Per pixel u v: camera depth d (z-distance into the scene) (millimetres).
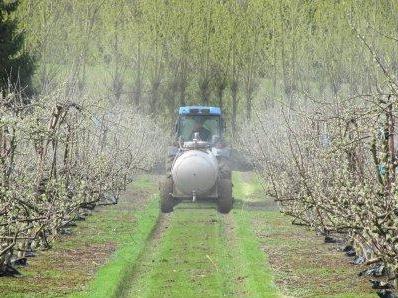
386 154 26156
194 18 136625
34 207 30469
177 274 36500
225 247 44031
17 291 31547
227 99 138375
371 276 33781
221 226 52000
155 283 34688
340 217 29469
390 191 25594
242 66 137750
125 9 134000
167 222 54031
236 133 126500
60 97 42688
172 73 135375
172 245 44062
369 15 114562
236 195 71812
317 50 127938
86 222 50625
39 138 32625
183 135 75688
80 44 121125
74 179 41219
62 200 34531
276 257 39562
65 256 39062
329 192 33156
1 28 84812
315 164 36250
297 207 40531
